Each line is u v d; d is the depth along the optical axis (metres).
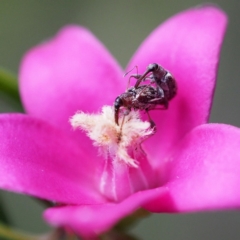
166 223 0.12
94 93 0.09
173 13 0.13
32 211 0.12
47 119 0.09
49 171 0.09
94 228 0.07
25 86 0.10
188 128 0.09
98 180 0.09
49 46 0.10
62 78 0.10
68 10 0.13
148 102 0.09
